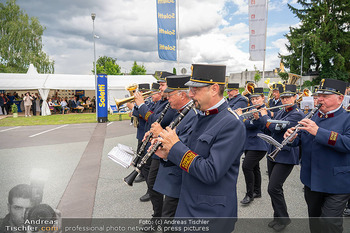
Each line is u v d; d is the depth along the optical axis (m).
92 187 4.41
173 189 2.38
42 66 38.94
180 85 2.45
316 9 34.66
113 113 19.36
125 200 3.91
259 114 3.68
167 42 11.84
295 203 3.75
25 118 17.39
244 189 4.41
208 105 1.70
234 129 1.58
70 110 23.16
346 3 34.75
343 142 2.21
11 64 37.91
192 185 1.69
